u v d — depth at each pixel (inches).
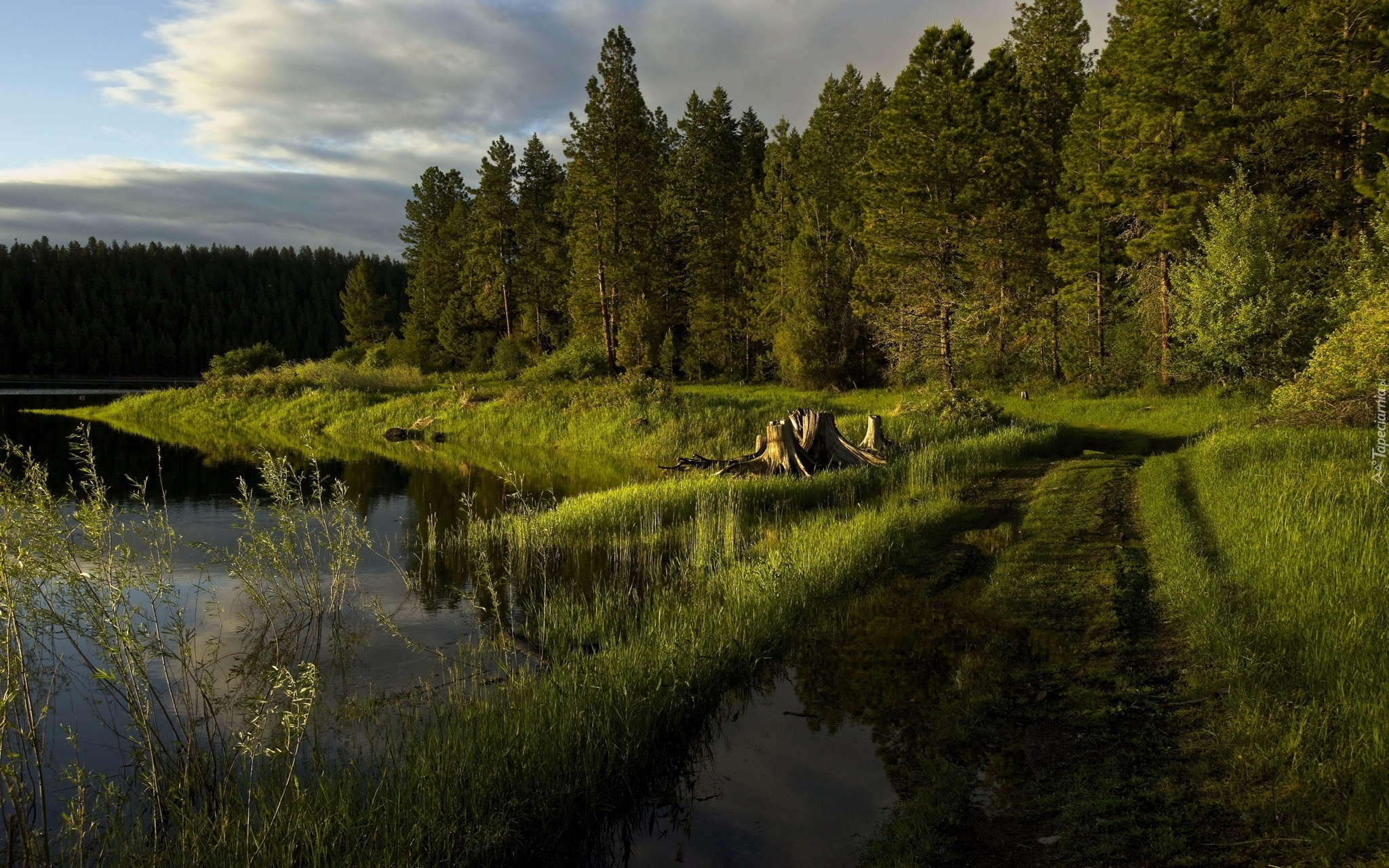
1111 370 1263.5
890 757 189.3
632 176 1744.6
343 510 366.9
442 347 2524.6
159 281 4598.9
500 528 481.1
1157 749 179.5
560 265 2124.8
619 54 1669.5
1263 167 1190.3
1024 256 1409.9
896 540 386.6
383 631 295.4
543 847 158.7
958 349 1448.1
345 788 165.0
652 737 196.2
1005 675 227.0
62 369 3752.5
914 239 1366.9
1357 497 346.6
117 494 620.1
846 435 818.8
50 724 212.5
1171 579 300.5
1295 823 141.5
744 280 1935.3
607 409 1045.2
